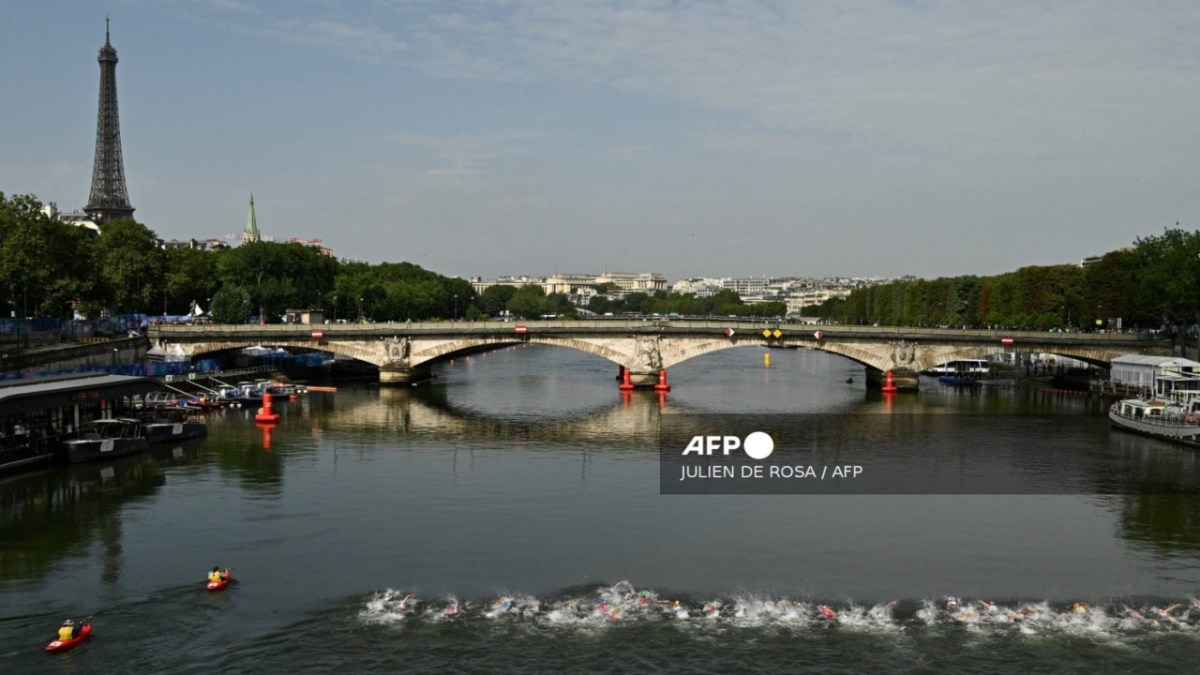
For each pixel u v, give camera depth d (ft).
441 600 252.42
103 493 371.15
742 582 269.03
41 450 423.64
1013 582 271.49
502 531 318.45
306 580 267.59
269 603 249.75
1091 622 239.71
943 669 213.25
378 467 423.64
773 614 243.19
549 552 295.48
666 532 319.06
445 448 474.49
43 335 652.89
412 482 392.68
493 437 511.40
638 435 520.83
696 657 218.18
